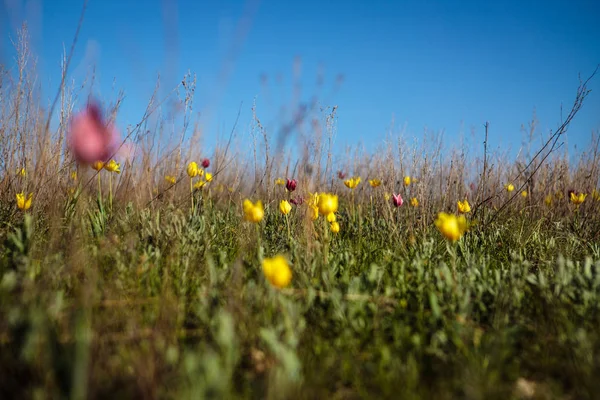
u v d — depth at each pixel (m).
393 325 2.15
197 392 1.42
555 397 1.71
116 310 2.07
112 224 3.53
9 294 2.04
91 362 1.58
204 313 2.05
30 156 3.54
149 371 1.52
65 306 2.05
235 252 3.30
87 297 1.82
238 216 4.51
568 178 5.80
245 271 2.64
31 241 2.69
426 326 2.19
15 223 3.38
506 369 1.87
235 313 2.02
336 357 1.91
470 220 4.46
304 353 1.91
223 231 3.91
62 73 3.26
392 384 1.72
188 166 4.03
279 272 1.88
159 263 2.75
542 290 2.38
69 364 1.53
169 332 1.88
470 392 1.61
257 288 2.26
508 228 4.51
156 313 2.05
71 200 3.38
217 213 4.63
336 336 2.11
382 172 4.86
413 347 2.01
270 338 1.72
